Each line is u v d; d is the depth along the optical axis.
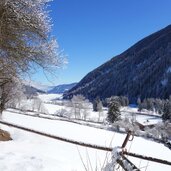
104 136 25.56
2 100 19.02
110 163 2.56
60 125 30.42
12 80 10.86
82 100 102.94
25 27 9.20
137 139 25.55
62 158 8.77
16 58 9.60
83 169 6.94
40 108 88.81
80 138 21.59
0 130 11.65
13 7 8.62
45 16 9.47
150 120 127.31
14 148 9.23
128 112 154.00
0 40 8.96
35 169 6.23
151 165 11.14
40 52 9.70
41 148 10.59
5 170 5.80
